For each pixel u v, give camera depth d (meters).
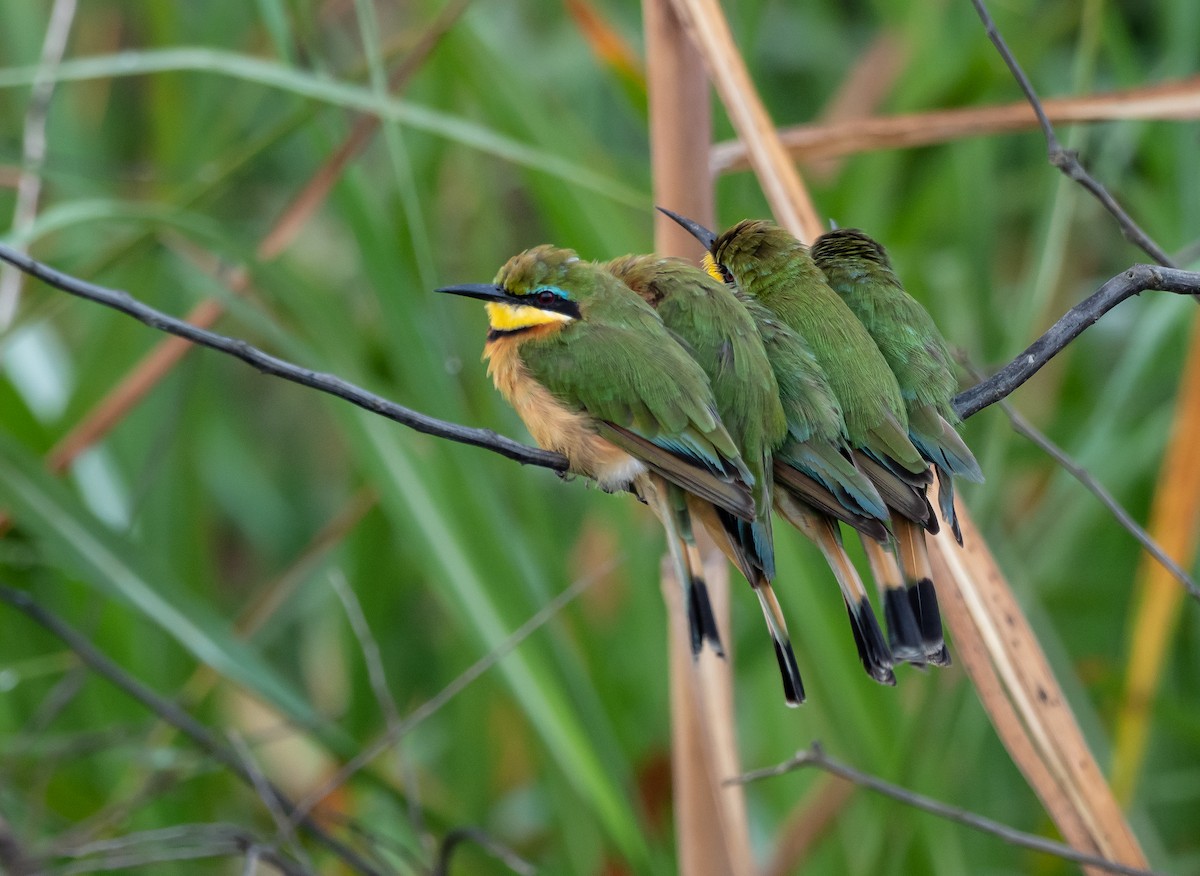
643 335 5.52
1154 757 5.74
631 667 5.71
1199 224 5.72
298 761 5.77
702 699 5.56
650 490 5.52
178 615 5.61
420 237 5.59
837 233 5.56
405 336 5.62
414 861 5.63
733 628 5.69
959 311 5.73
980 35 5.69
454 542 5.60
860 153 5.71
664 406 5.50
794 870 5.64
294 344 5.62
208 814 5.70
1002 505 5.75
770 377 5.51
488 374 5.55
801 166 5.77
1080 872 5.68
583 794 5.58
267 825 5.71
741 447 5.50
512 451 5.48
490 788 5.71
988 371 5.65
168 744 5.68
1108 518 5.76
